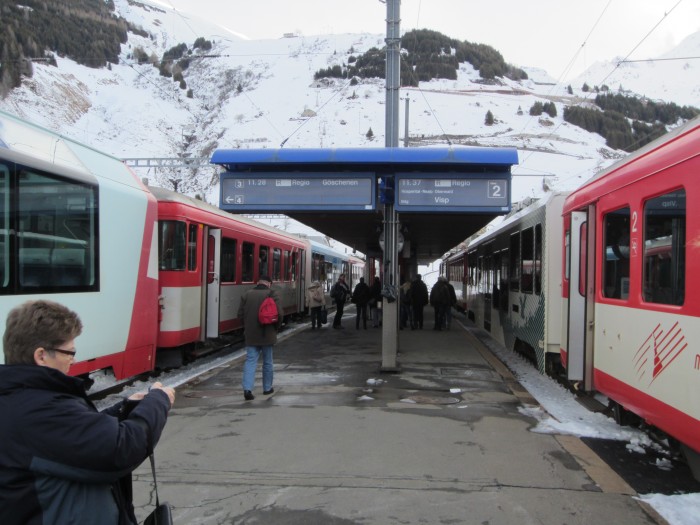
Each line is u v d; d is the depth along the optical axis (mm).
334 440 5770
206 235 10719
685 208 4246
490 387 8438
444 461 5145
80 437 1844
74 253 6348
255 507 4164
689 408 4137
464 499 4297
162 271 9438
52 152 6145
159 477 4746
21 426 1828
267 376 7918
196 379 9039
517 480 4680
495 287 14766
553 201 8984
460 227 15586
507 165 9070
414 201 9328
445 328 18109
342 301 17906
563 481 4660
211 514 4051
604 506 4172
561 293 8539
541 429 6152
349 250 71688
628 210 5430
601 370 6117
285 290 17984
